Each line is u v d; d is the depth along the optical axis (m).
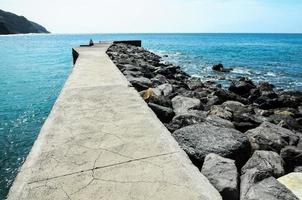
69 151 3.01
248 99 10.45
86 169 2.66
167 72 11.96
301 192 2.67
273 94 10.25
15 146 8.62
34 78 19.67
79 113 4.26
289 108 8.60
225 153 3.33
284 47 56.75
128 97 5.20
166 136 3.44
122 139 3.33
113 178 2.52
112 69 8.73
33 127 10.20
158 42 83.69
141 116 4.15
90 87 6.03
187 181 2.49
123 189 2.36
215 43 76.25
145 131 3.58
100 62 10.63
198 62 26.66
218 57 32.59
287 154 3.78
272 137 4.26
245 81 12.56
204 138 3.62
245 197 2.49
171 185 2.43
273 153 3.44
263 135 4.30
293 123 6.57
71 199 2.23
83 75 7.57
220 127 3.99
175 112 5.62
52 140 3.27
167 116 4.95
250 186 2.62
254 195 2.46
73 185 2.41
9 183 6.64
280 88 14.79
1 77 19.88
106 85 6.25
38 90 15.99
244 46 60.06
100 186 2.40
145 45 64.38
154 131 3.59
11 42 79.44
